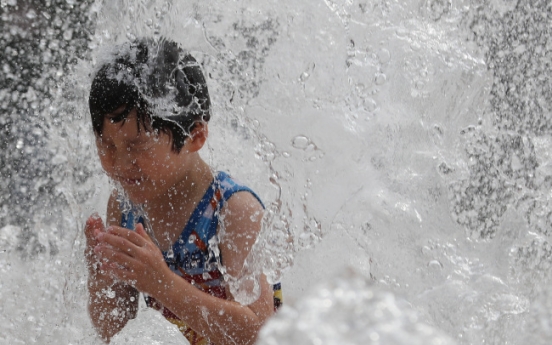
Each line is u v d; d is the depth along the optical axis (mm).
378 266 4879
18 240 5621
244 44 5188
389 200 5059
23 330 4707
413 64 5355
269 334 1231
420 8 5566
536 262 5250
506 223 5406
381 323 1217
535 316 4773
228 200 4555
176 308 4246
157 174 4387
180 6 5215
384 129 5203
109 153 4359
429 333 1208
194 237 4559
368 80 5250
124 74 4277
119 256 4145
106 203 5074
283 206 4934
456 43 5637
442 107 5422
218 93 5078
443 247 5113
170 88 4383
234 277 4504
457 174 5387
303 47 5191
